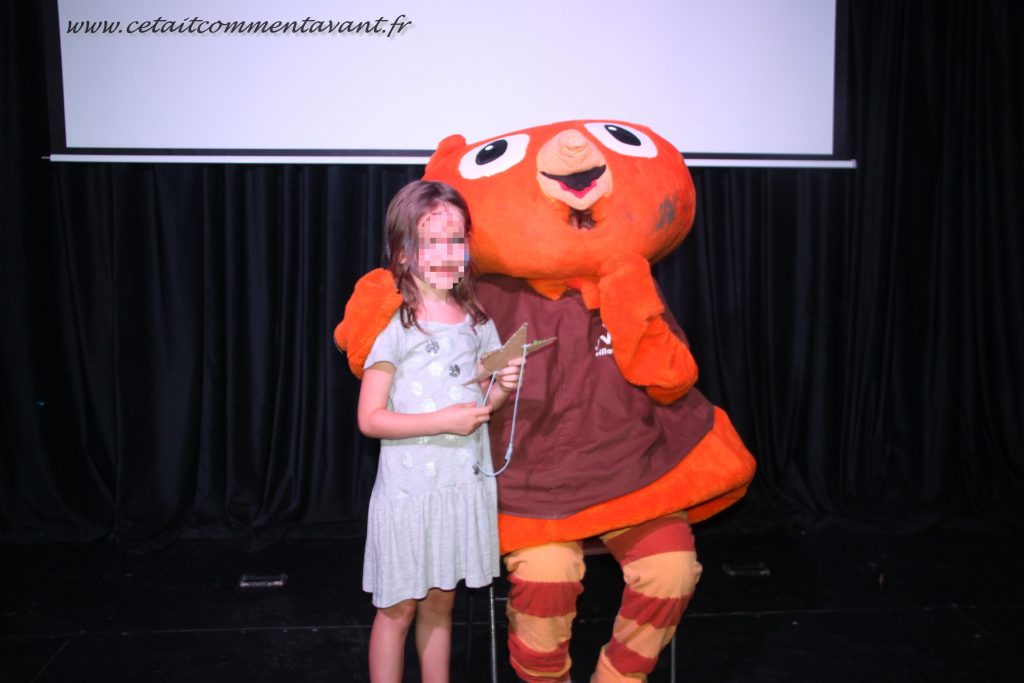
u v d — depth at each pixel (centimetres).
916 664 192
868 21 274
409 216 145
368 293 152
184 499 270
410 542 147
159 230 261
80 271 264
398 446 149
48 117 244
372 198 263
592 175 158
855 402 288
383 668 154
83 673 190
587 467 159
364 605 226
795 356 286
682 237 180
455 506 149
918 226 279
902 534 272
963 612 218
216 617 218
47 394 265
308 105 243
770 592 232
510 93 245
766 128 252
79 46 238
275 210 268
